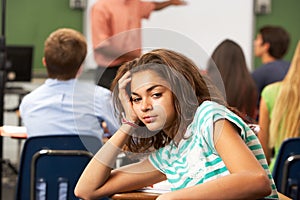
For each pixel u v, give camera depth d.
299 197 3.17
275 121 3.50
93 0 8.34
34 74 8.32
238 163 1.56
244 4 8.42
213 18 8.39
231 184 1.54
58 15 8.39
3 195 5.65
